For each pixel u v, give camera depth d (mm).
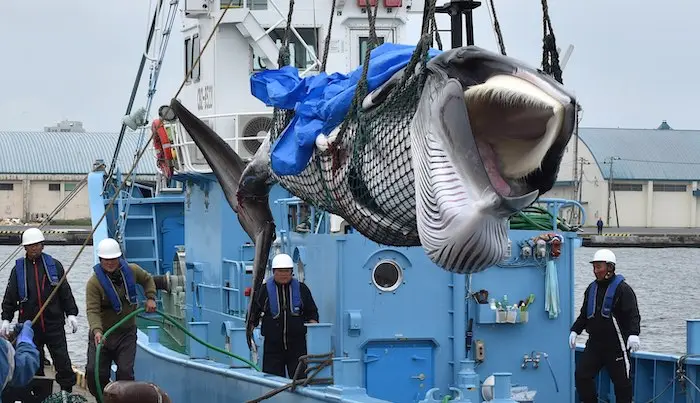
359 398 10172
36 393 13070
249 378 11859
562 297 12516
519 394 12344
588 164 78188
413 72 5984
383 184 6242
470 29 9086
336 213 7137
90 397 16922
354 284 11984
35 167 77125
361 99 6465
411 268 12109
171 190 19719
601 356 11914
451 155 5520
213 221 15867
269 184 8281
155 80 16688
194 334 13609
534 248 12336
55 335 13586
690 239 69812
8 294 13516
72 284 41281
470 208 5410
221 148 8617
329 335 11164
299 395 10953
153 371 14617
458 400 10078
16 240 63875
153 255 19797
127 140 76938
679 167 79750
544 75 5273
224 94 16688
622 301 11789
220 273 15516
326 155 6887
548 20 5793
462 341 12156
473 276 12266
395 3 16531
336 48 16625
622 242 69375
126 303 12945
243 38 16688
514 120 5312
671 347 25469
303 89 7492
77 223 76938
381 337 12016
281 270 12109
